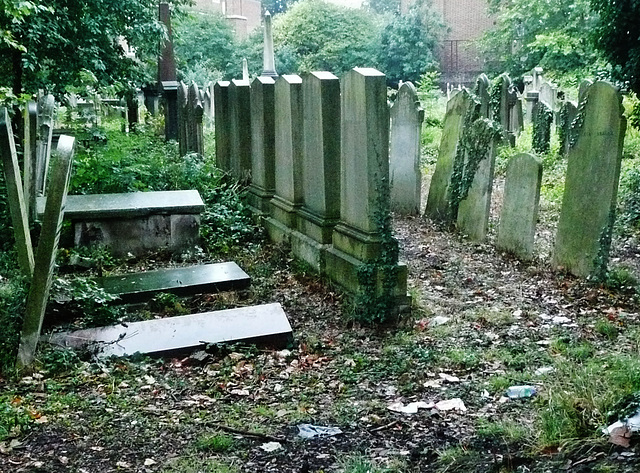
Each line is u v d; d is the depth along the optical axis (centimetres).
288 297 683
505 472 343
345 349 550
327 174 713
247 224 933
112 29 1305
